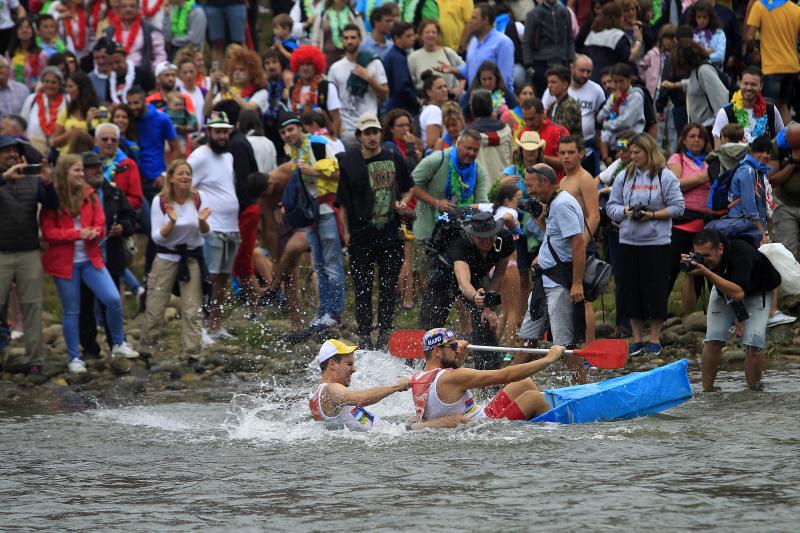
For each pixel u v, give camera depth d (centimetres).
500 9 6406
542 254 3788
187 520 2398
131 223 4728
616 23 5866
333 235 4706
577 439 3052
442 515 2355
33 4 6531
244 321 5047
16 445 3244
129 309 5306
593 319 3819
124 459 3028
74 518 2441
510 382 3281
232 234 4769
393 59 5712
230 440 3247
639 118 5194
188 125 5588
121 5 6003
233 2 6556
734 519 2259
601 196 4625
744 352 4200
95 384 4281
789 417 3291
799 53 5588
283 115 4994
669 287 4559
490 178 4844
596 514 2323
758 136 4619
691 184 4572
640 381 3378
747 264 3609
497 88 5306
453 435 3144
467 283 3794
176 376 4388
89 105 5312
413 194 4541
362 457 2941
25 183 4362
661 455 2839
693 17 5825
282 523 2347
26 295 4419
